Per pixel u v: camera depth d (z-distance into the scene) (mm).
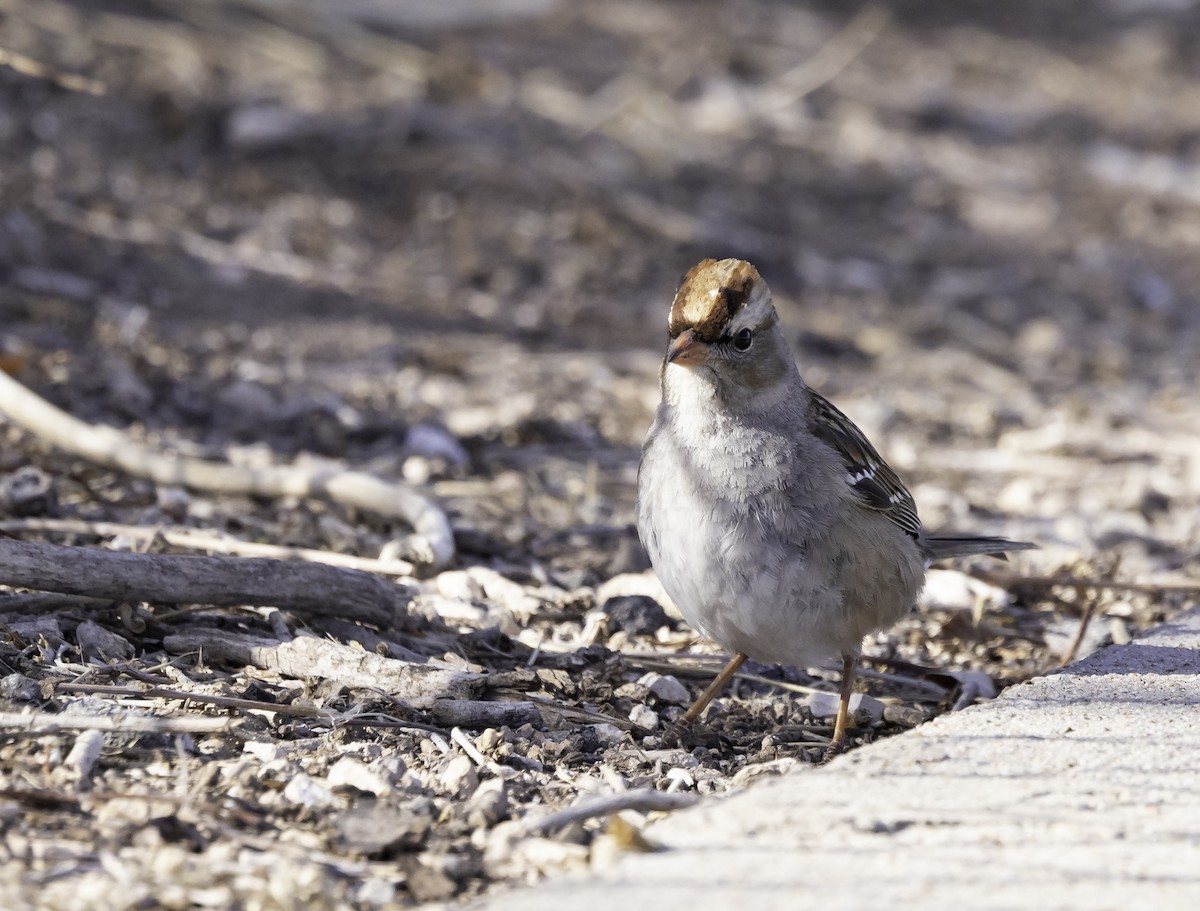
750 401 7352
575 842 5879
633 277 18031
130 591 7625
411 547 9484
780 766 7016
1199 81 30656
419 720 7230
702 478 7344
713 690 7758
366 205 18359
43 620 7625
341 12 23453
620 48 25625
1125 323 19531
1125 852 5625
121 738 6512
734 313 7281
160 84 19500
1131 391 16953
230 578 7785
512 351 15398
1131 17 34750
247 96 19969
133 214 16406
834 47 27766
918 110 26047
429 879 5535
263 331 14555
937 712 8344
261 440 12008
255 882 5387
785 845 5605
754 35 27609
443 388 14031
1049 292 20188
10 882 5289
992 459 14164
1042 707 7258
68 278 14539
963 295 19594
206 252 16125
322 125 19719
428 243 17812
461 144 20250
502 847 5832
